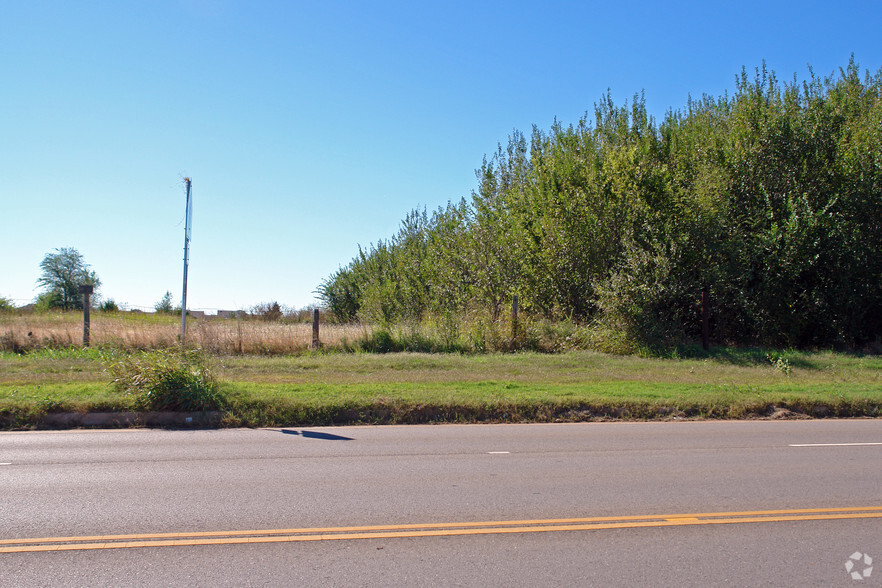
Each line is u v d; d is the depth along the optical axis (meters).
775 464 8.15
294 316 35.00
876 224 22.39
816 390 13.65
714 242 21.00
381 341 19.12
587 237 21.88
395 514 5.98
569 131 25.70
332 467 7.82
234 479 7.21
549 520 5.85
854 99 24.91
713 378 15.09
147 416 10.74
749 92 23.22
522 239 23.31
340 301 37.72
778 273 21.42
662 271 19.98
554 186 23.02
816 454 8.80
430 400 11.66
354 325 21.28
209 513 5.98
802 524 5.81
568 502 6.40
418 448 9.02
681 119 28.03
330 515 5.94
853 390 13.73
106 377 13.26
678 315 21.31
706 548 5.20
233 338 18.38
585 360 17.44
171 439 9.59
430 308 26.86
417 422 11.28
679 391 13.28
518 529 5.60
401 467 7.84
